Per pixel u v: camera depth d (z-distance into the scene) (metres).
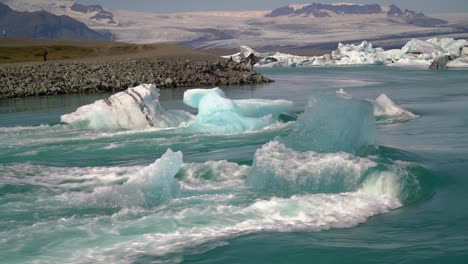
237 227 7.39
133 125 18.77
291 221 7.62
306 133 11.90
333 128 11.80
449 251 6.36
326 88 42.78
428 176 9.88
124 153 14.49
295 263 6.18
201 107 18.47
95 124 18.97
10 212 8.51
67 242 6.95
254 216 7.82
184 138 16.36
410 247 6.56
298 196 8.70
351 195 8.77
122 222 7.71
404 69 81.25
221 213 7.94
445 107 24.44
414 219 7.74
